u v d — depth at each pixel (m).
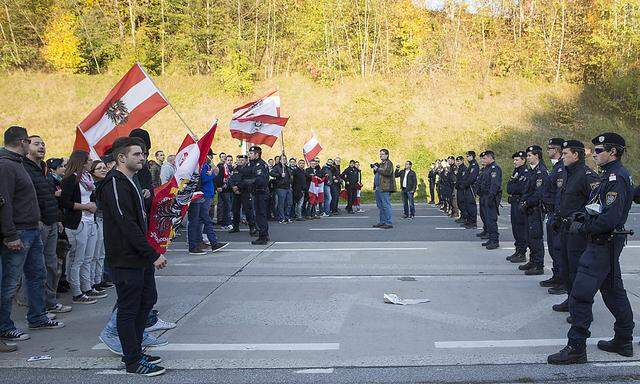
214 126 5.48
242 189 11.69
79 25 32.53
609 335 5.09
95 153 6.65
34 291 5.45
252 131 13.63
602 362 4.42
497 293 6.67
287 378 4.15
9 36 33.97
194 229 9.62
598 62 31.55
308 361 4.49
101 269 7.16
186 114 28.44
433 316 5.72
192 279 7.59
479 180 10.80
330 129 27.44
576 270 5.17
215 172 9.93
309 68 32.66
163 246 4.92
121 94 6.74
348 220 15.20
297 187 15.22
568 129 27.70
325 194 16.64
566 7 33.03
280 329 5.34
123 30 33.72
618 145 4.60
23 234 5.14
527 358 4.51
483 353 4.63
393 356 4.57
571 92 30.70
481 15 35.78
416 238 11.38
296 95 30.56
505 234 11.88
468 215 13.04
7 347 4.85
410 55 33.50
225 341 5.01
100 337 4.72
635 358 4.50
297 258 9.09
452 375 4.16
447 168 17.27
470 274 7.78
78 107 29.17
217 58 32.97
